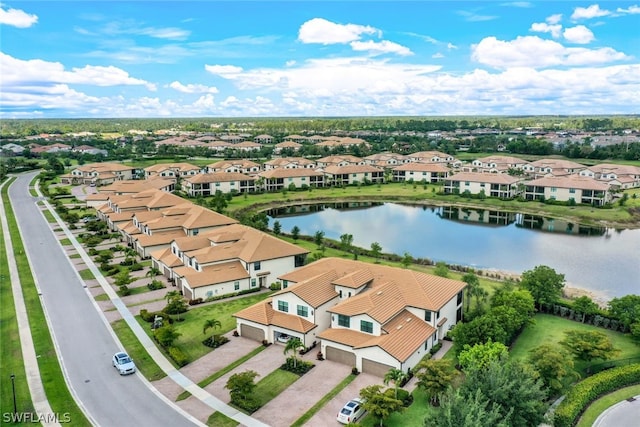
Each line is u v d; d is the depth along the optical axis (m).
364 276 52.06
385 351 39.88
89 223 96.31
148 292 62.03
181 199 100.50
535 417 31.03
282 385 39.56
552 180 131.00
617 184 142.50
